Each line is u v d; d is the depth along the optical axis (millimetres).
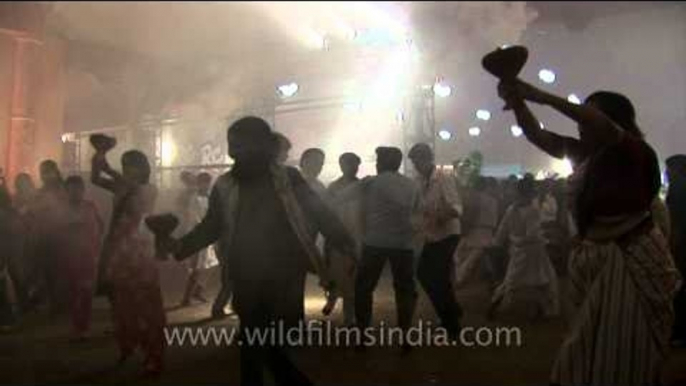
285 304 3279
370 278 5234
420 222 5414
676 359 4637
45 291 7223
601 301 2734
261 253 3244
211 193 3418
